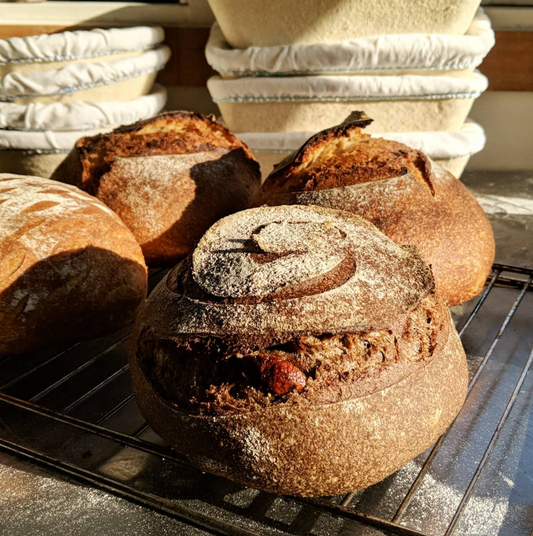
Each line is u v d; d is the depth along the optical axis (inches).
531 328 15.5
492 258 15.4
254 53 21.5
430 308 10.9
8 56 22.1
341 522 10.0
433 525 9.9
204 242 11.3
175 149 17.1
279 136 22.6
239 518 10.1
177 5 25.7
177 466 11.3
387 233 14.0
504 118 27.2
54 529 9.9
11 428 12.3
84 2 25.5
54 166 23.5
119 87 23.7
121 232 14.7
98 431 10.9
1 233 13.2
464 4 20.5
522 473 10.9
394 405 9.6
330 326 9.6
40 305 13.1
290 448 9.3
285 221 11.6
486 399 12.8
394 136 22.2
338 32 21.2
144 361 10.7
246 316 9.8
